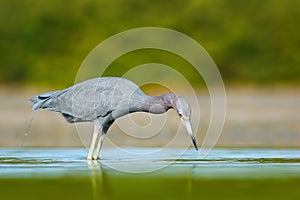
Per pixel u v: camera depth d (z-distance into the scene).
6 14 55.19
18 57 53.31
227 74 54.22
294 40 55.22
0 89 51.34
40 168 18.38
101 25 53.72
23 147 24.91
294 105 44.06
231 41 54.69
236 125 35.16
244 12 56.69
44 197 13.95
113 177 16.69
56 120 37.69
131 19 53.91
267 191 14.55
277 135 30.36
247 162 19.61
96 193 14.40
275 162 19.53
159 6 55.28
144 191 14.68
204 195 14.16
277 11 56.66
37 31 54.12
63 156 21.59
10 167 18.56
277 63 54.50
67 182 15.84
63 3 55.41
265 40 55.28
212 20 55.19
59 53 53.12
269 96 49.03
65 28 54.12
